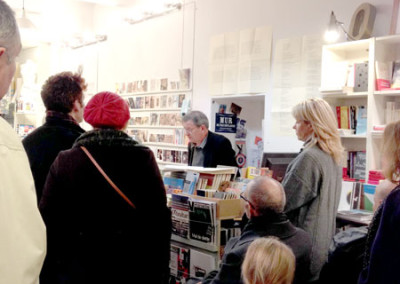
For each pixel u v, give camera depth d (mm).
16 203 850
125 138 1787
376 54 3340
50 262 1730
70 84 2113
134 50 6602
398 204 1309
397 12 3371
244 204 2230
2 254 812
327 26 4004
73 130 2113
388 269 1299
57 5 7391
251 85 4699
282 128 4379
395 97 3492
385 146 1508
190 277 2508
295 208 2199
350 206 3057
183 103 5578
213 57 5184
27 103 7637
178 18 5770
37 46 8234
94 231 1707
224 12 5086
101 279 1707
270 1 4543
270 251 1525
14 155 871
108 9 7301
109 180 1707
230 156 3918
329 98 3742
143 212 1771
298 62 4254
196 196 2555
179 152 5711
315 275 2188
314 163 2201
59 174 1708
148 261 1793
